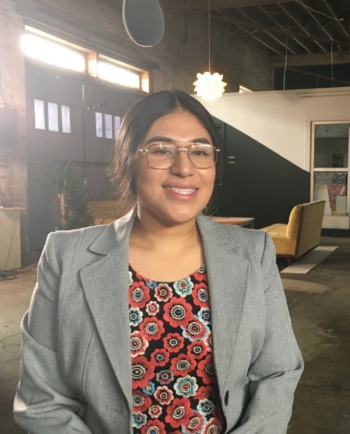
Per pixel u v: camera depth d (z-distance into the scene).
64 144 7.73
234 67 13.59
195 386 0.98
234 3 9.91
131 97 9.40
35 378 1.01
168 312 1.00
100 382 0.96
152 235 1.04
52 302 1.03
